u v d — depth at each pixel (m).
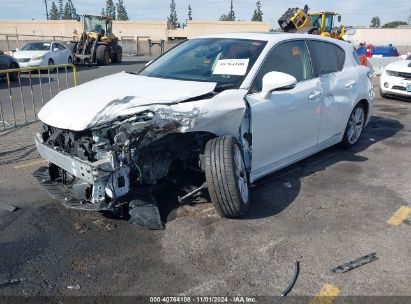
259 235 3.60
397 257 3.31
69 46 22.80
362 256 3.32
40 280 2.97
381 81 10.92
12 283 2.93
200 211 3.98
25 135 6.79
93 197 3.26
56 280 2.97
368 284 2.97
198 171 3.91
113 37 24.39
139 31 56.53
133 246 3.40
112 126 3.27
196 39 5.03
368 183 4.84
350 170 5.26
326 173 5.14
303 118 4.61
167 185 3.88
